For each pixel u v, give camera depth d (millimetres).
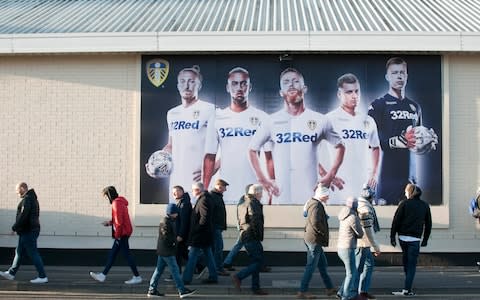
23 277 12781
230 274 12930
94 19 15914
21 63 14664
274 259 14062
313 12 16141
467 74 14219
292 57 14242
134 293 11477
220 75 14352
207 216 11750
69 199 14461
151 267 14164
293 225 14062
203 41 13820
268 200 14148
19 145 14602
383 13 15914
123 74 14500
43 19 16078
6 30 14883
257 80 14289
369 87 14211
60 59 14586
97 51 14023
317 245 10805
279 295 11258
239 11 16406
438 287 11719
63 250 14398
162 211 14273
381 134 14172
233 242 14125
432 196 14102
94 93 14531
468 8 16422
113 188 12234
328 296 11133
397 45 13656
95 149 14477
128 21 15539
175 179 14320
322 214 10867
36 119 14609
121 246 12047
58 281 12328
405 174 14125
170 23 15172
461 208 14094
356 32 13648
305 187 14125
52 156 14539
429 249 14031
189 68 14398
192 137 14336
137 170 14352
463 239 14039
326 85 14219
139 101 14398
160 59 14445
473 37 13641
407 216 11148
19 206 11852
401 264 13992
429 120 14180
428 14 15781
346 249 10430
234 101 14305
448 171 14102
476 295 11195
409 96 14203
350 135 14164
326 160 14156
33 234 11922
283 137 14211
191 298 10914
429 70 14227
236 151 14266
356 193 14094
